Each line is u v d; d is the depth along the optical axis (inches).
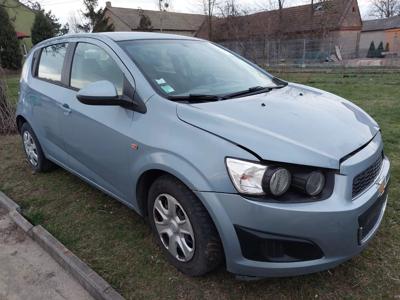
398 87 410.9
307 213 77.6
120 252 110.2
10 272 106.3
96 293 93.7
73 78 132.5
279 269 82.1
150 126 97.6
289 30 1344.7
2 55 968.3
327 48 907.4
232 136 84.4
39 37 1160.8
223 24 1207.6
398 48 1210.6
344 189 81.2
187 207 89.4
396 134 210.2
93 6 1497.3
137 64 109.8
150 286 96.3
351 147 87.4
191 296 92.5
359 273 98.0
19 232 126.1
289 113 97.2
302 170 80.4
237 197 80.2
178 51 126.3
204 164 84.0
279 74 634.8
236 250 83.4
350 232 81.7
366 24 1886.1
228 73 126.2
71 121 127.0
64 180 161.5
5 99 237.3
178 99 100.4
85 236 119.0
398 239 111.3
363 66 732.7
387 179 99.3
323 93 127.3
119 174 111.1
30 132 163.2
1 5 297.1
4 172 174.2
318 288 93.6
